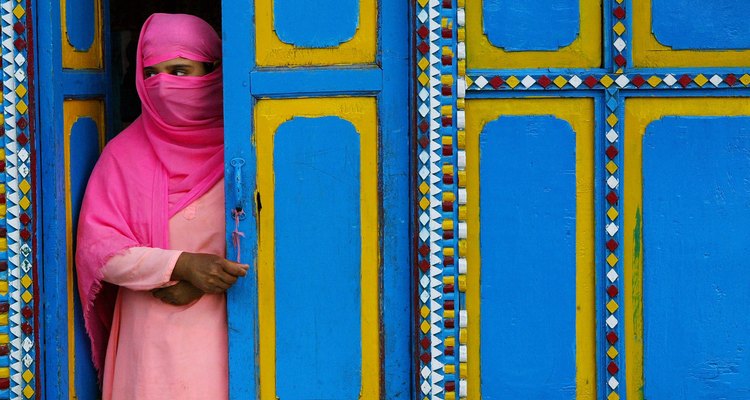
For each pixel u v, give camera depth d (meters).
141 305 2.77
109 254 2.72
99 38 3.13
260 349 2.71
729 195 2.77
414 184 2.64
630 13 2.74
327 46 2.68
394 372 2.71
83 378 2.93
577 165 2.74
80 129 2.93
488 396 2.76
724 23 2.76
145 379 2.72
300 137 2.68
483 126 2.72
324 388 2.72
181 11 3.66
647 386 2.78
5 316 2.68
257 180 2.69
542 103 2.73
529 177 2.74
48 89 2.71
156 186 2.82
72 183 2.86
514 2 2.72
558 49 2.73
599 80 2.72
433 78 2.60
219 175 2.84
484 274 2.74
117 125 3.62
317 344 2.72
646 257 2.77
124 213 2.82
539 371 2.77
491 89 2.71
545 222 2.75
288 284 2.71
